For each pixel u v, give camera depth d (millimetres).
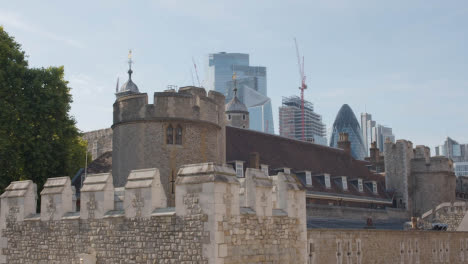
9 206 26188
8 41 38156
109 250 22266
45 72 38594
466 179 86125
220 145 36469
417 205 70125
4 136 34438
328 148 66188
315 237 33438
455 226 56969
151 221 21172
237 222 20766
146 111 33500
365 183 64562
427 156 71500
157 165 33062
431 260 45688
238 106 80562
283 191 24094
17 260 25609
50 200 24625
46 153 36438
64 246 23828
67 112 39125
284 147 57188
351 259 36312
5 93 36094
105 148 56969
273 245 22656
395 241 41438
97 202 22875
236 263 20500
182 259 20266
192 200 20266
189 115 33812
